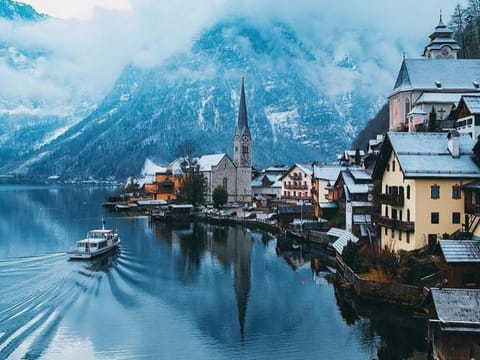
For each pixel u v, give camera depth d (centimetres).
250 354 4750
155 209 17075
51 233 11375
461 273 5112
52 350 4750
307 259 9056
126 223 14350
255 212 16038
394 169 7288
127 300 6356
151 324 5512
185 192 18125
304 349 4862
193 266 8381
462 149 6950
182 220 15288
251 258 9125
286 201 17050
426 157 6800
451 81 12512
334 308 6103
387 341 5047
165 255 9306
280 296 6625
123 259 8819
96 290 6738
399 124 12700
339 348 4878
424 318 5509
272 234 12244
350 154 15925
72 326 5378
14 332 5147
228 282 7331
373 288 6019
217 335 5212
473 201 6412
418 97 12469
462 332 3919
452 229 6581
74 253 8538
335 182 11481
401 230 6819
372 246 7238
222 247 10288
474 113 7819
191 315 5841
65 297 6347
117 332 5247
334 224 10769
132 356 4666
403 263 6216
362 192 9488
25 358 4556
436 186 6588
